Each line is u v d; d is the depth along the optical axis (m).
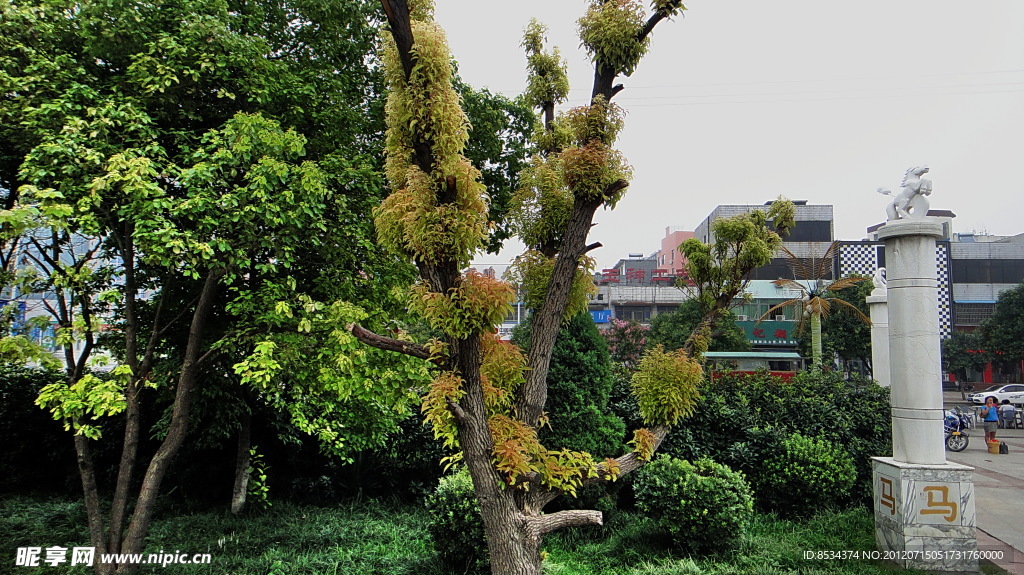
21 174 3.95
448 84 2.63
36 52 4.28
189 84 4.55
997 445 13.09
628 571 5.11
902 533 5.28
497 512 2.68
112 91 4.48
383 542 5.95
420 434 7.46
